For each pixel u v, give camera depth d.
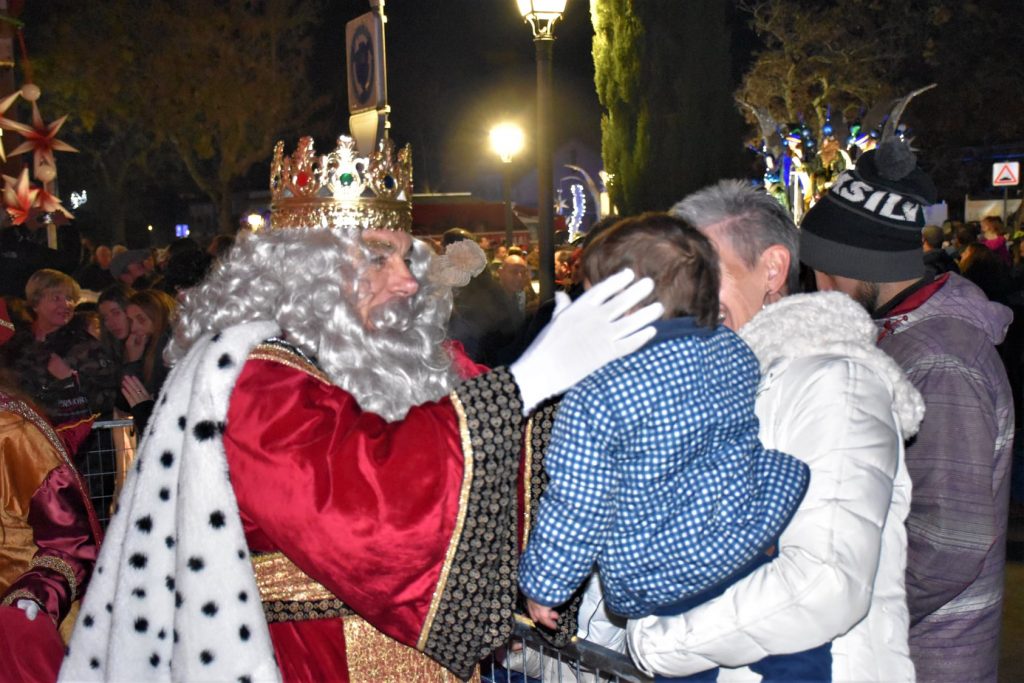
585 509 1.75
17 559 2.79
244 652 1.85
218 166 31.56
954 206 31.39
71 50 25.97
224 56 28.30
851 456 1.76
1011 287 8.35
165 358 2.20
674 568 1.74
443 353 2.34
